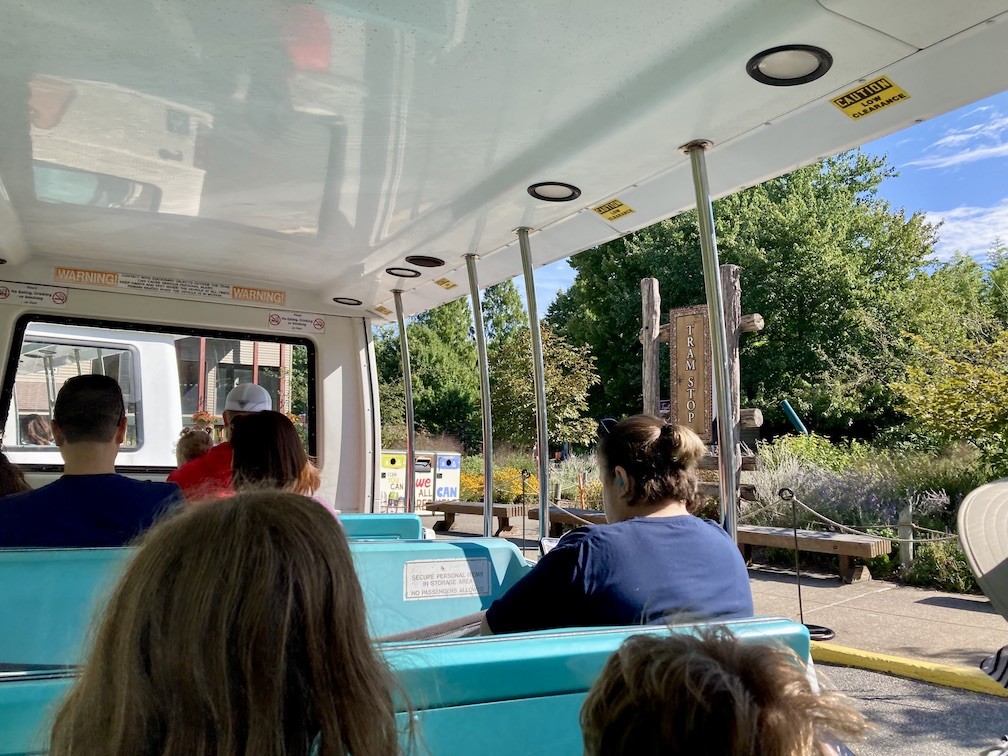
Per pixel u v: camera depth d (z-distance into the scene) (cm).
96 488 239
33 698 112
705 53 212
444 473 1410
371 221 366
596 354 2905
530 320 376
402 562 266
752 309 2548
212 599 84
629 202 339
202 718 81
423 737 122
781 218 2545
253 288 506
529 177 308
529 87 233
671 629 108
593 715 99
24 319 444
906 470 1029
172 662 82
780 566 907
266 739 81
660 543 201
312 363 532
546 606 197
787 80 228
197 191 325
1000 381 923
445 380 3338
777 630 165
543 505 372
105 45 207
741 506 984
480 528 1322
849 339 2462
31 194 328
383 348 3316
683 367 991
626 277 2830
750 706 89
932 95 238
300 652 86
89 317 455
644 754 91
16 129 262
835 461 1222
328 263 448
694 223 2689
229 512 91
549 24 197
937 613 677
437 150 281
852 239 2628
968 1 187
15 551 192
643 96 238
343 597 90
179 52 211
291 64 218
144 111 249
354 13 191
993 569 171
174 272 477
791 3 190
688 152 282
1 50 210
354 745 86
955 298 2402
